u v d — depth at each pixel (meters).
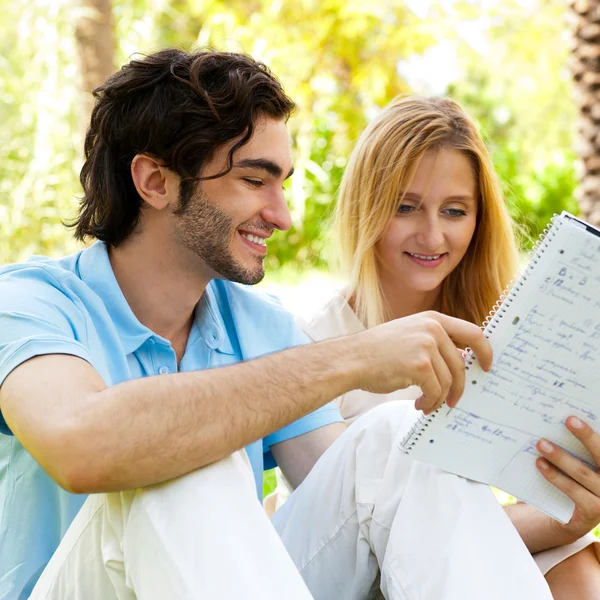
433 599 1.89
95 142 2.38
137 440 1.76
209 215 2.23
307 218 10.54
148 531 1.75
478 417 2.01
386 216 3.09
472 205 3.14
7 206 8.38
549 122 14.11
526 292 1.93
